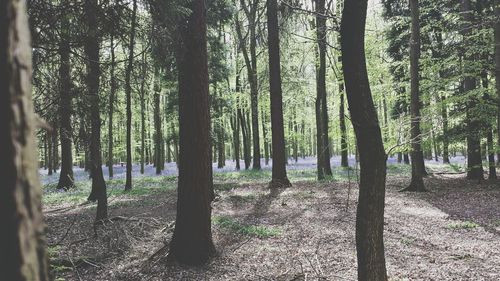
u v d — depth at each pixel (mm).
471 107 16641
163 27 6926
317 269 7094
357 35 3842
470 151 18859
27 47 1514
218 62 22297
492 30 16359
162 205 14688
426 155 42781
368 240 3965
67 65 7203
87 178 29891
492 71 16625
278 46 18781
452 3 21109
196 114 7520
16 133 1429
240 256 7883
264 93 30281
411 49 16344
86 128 7938
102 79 7789
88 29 6820
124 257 7855
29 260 1444
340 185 18812
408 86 20188
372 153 3947
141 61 7641
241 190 18000
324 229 10102
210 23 14195
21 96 1454
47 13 6246
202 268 7242
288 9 16266
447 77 18719
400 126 9602
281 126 18828
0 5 1438
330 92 28781
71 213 13320
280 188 18250
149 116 42531
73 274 6906
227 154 68438
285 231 9930
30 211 1457
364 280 3982
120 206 14734
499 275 6504
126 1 6613
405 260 7441
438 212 11898
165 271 7121
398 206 13164
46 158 46156
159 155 31688
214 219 11297
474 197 14125
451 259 7418
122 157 56031
